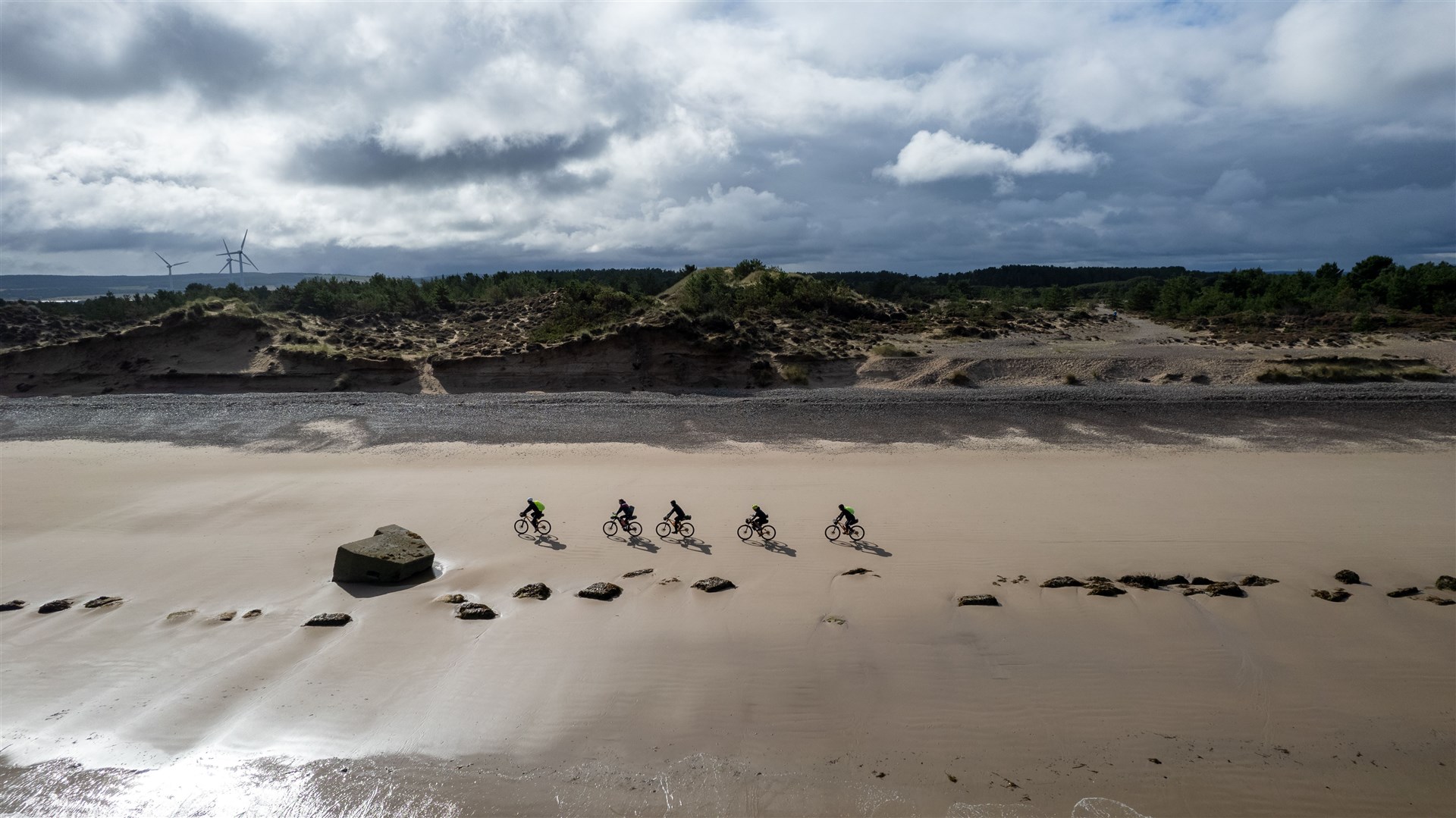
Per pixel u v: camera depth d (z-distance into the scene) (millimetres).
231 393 49625
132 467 30875
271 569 20766
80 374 51344
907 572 19859
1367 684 14641
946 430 34906
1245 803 11570
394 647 16438
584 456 31969
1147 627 16906
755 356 52438
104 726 13812
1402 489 26469
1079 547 21406
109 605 18641
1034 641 16312
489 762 12727
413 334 61781
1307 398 37844
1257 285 89375
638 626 17188
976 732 13312
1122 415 36281
